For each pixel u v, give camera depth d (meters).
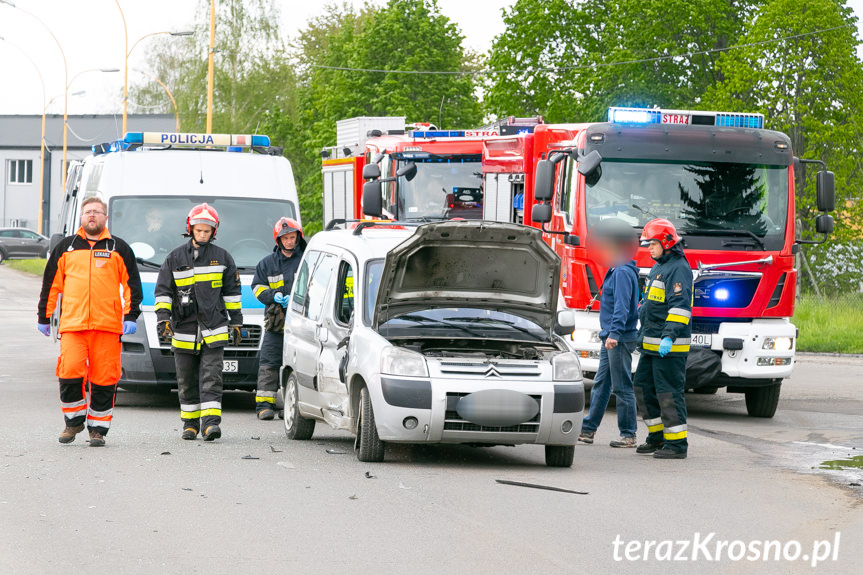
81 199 22.97
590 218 20.47
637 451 16.02
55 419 17.75
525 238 14.39
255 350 19.89
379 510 11.34
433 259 14.52
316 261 16.89
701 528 10.87
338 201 36.25
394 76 82.31
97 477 12.73
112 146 23.30
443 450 15.89
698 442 17.34
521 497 12.23
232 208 21.23
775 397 20.91
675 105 66.81
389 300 14.62
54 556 9.28
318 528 10.47
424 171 29.05
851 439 17.84
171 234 20.61
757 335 20.39
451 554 9.60
